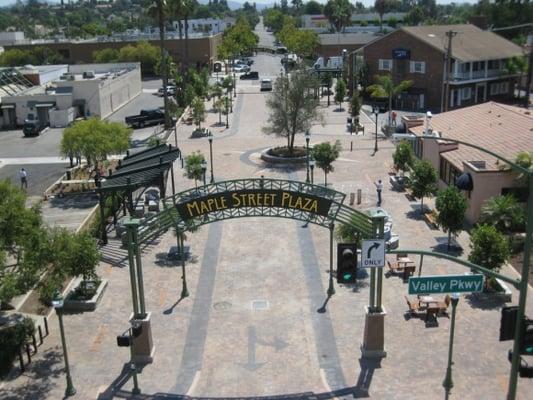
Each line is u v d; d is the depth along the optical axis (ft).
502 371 65.00
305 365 67.26
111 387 63.82
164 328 75.66
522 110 149.69
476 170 106.73
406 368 65.98
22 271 69.05
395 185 134.21
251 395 62.13
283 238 105.19
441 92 231.30
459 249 98.32
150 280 89.51
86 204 129.90
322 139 186.29
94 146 133.90
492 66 237.66
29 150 186.39
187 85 268.62
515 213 98.07
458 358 67.46
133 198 130.52
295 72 171.73
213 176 144.36
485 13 335.26
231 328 75.51
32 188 144.46
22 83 252.62
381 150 169.58
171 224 69.62
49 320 78.28
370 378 64.44
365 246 62.75
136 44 376.89
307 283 87.30
